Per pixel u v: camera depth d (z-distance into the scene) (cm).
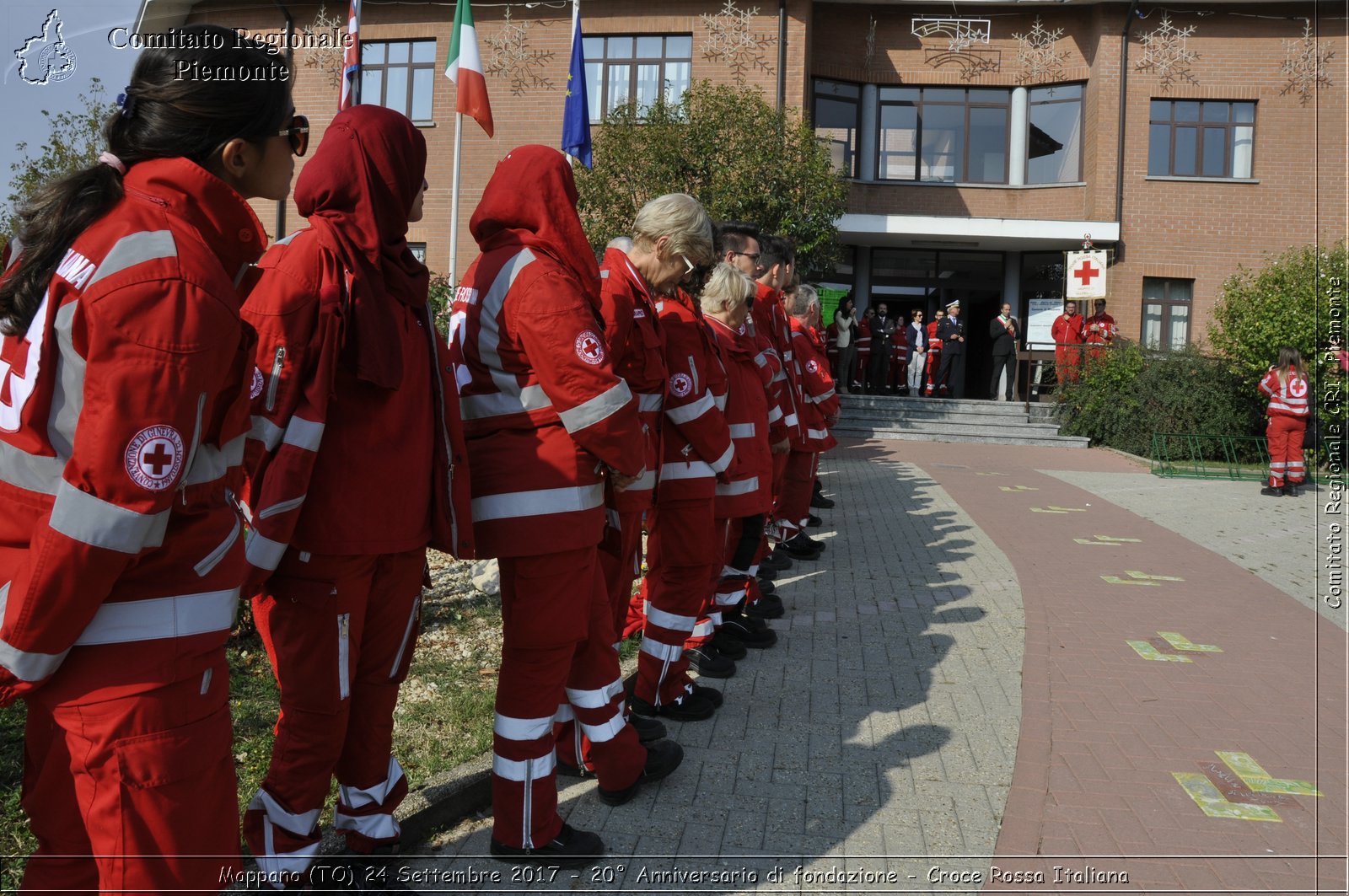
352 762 282
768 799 357
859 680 491
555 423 297
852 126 2145
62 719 180
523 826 302
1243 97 2009
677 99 1822
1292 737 427
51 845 201
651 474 365
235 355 192
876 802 356
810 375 743
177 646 184
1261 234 2017
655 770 364
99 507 166
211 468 193
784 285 625
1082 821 345
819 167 1499
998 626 596
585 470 301
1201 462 1566
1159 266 2023
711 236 363
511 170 300
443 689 443
